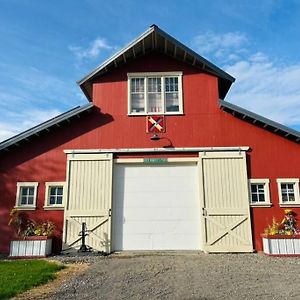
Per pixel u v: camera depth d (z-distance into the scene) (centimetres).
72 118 1240
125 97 1265
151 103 1267
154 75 1282
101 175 1198
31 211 1172
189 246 1159
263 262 927
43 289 643
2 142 1179
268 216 1159
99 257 1033
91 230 1154
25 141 1218
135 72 1285
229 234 1145
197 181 1201
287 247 1062
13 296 592
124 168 1219
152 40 1245
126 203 1192
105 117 1246
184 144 1220
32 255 1064
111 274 769
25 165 1205
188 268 832
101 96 1264
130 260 966
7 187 1188
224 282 686
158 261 941
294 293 606
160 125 1237
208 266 859
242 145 1215
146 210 1186
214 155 1208
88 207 1171
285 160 1202
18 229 1152
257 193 1188
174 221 1177
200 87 1268
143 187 1203
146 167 1219
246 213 1159
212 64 1252
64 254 1112
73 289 642
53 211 1174
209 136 1225
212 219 1158
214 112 1245
